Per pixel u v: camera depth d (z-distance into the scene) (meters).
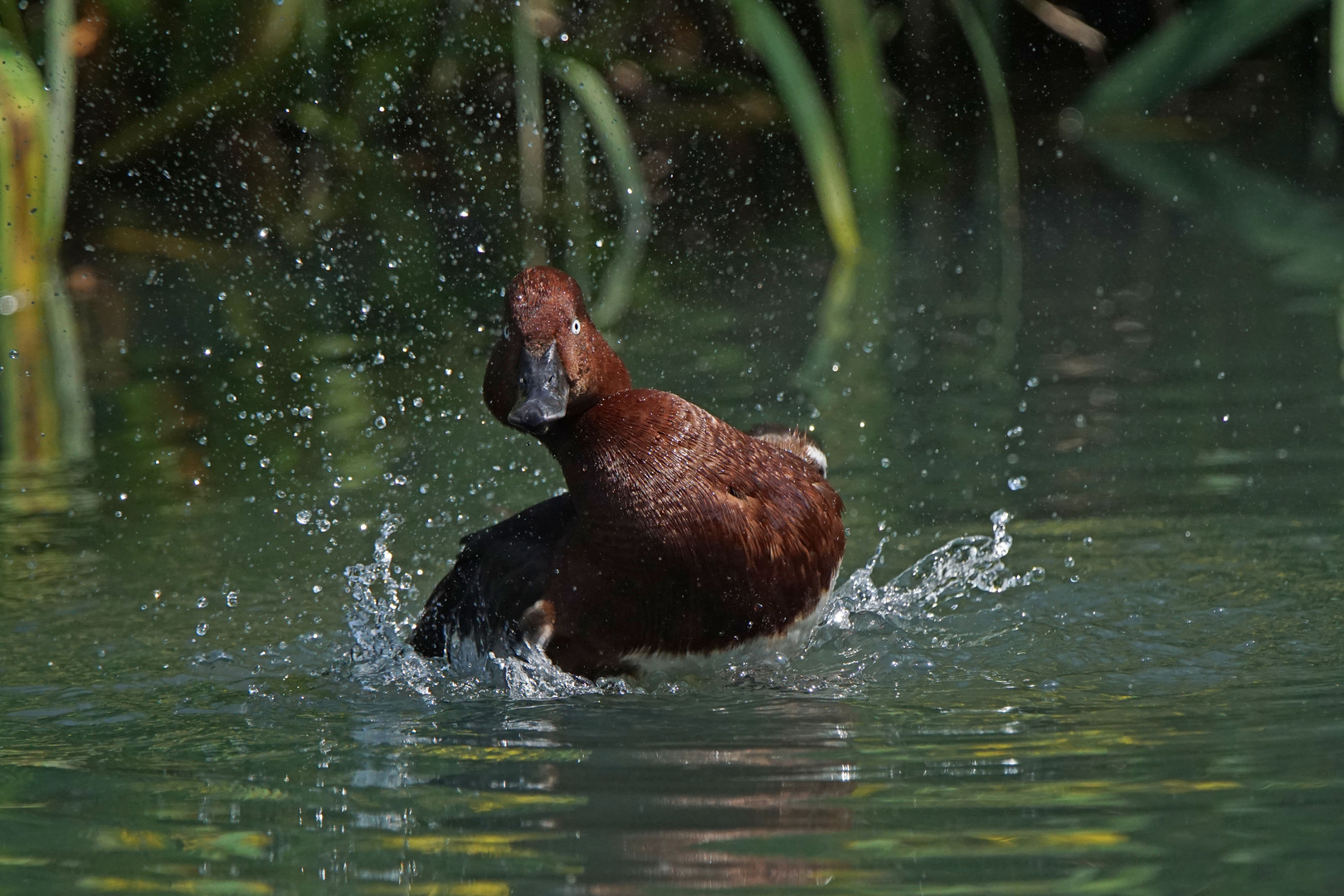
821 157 27.17
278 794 8.76
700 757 9.12
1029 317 22.42
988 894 6.94
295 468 17.19
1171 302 22.69
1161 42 33.00
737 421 17.66
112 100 28.84
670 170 31.92
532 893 7.12
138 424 18.94
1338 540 13.28
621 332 22.47
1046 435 16.97
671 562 10.67
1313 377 18.33
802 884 7.12
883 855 7.42
